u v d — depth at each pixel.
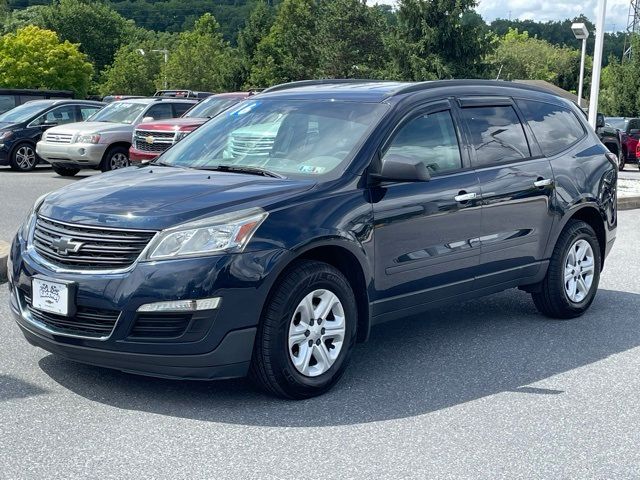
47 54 83.88
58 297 4.90
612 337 6.80
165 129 16.89
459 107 6.40
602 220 7.54
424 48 46.62
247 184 5.30
